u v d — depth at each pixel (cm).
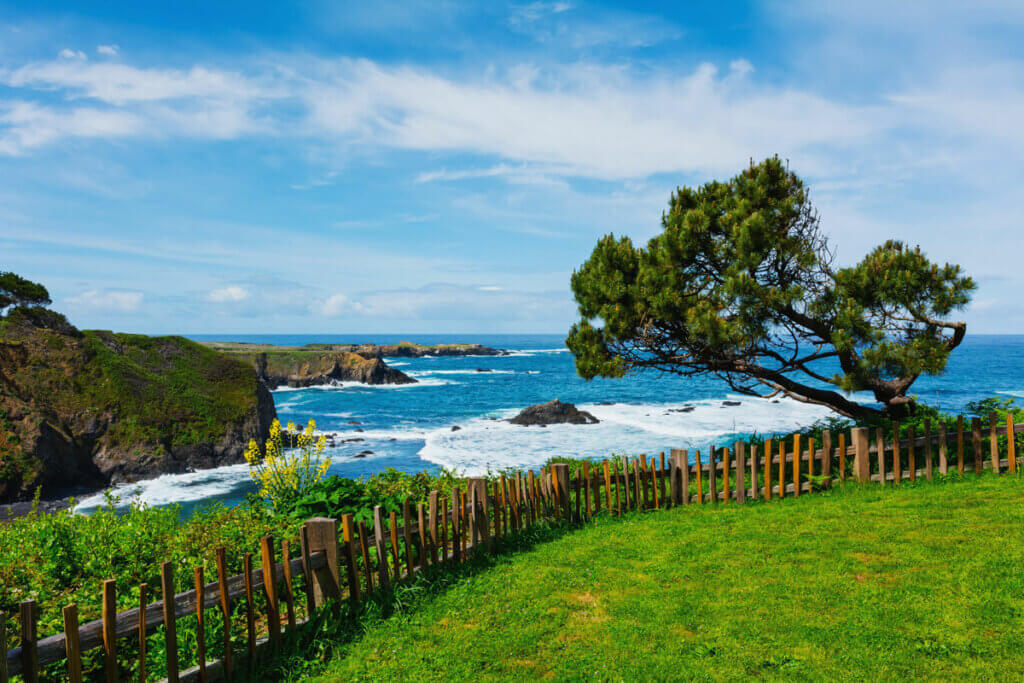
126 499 2602
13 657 390
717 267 1461
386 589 703
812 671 530
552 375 10244
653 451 3344
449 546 836
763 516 1015
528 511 975
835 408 1602
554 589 741
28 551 697
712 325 1330
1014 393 6025
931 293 1262
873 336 1278
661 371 1673
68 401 3050
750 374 1598
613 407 5422
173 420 3328
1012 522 838
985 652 532
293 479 1001
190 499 2597
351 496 910
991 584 654
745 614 646
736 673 534
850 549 809
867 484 1139
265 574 567
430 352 16512
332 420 5072
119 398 3206
